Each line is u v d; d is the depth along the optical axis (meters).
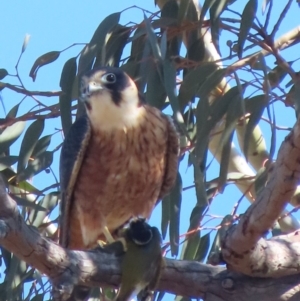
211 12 11.02
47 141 12.02
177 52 11.84
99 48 11.30
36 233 8.17
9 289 11.48
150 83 11.08
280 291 9.13
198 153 10.46
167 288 9.34
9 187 12.17
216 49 11.22
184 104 11.04
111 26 11.40
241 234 8.52
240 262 8.86
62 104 11.53
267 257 8.90
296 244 9.09
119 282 8.92
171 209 11.46
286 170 7.70
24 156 11.79
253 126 10.57
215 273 9.26
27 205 11.14
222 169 10.58
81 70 11.29
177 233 11.26
